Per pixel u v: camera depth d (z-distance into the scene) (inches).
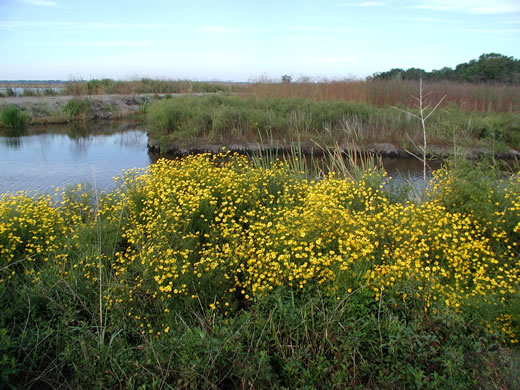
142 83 1320.1
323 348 106.9
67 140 608.7
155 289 130.9
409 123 537.0
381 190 208.7
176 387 97.8
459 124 506.0
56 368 106.9
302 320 110.3
